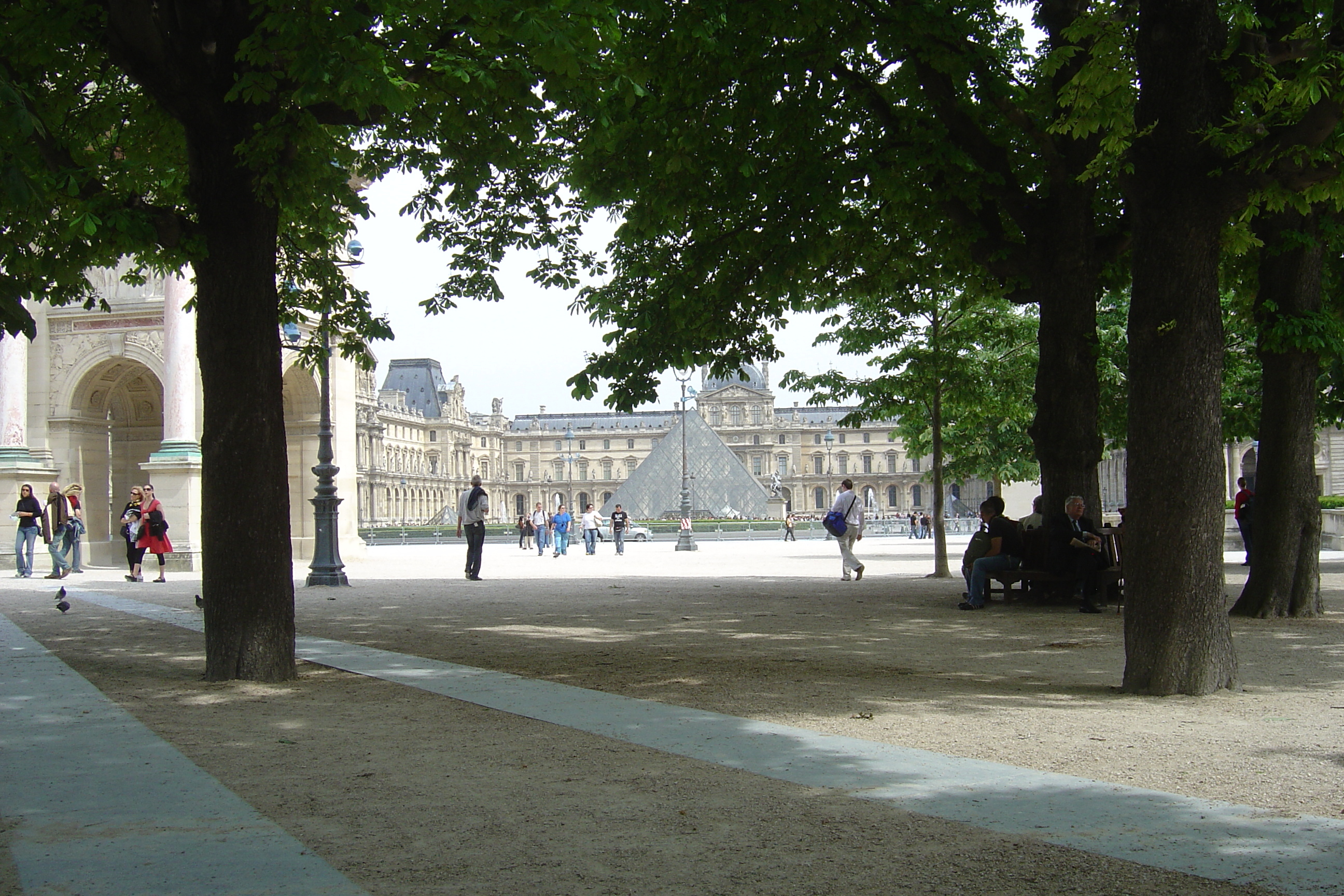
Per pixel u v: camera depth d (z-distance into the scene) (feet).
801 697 31.35
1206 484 31.58
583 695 31.94
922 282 66.03
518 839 17.89
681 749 24.53
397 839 17.94
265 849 17.39
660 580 88.58
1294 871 15.98
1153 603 31.78
